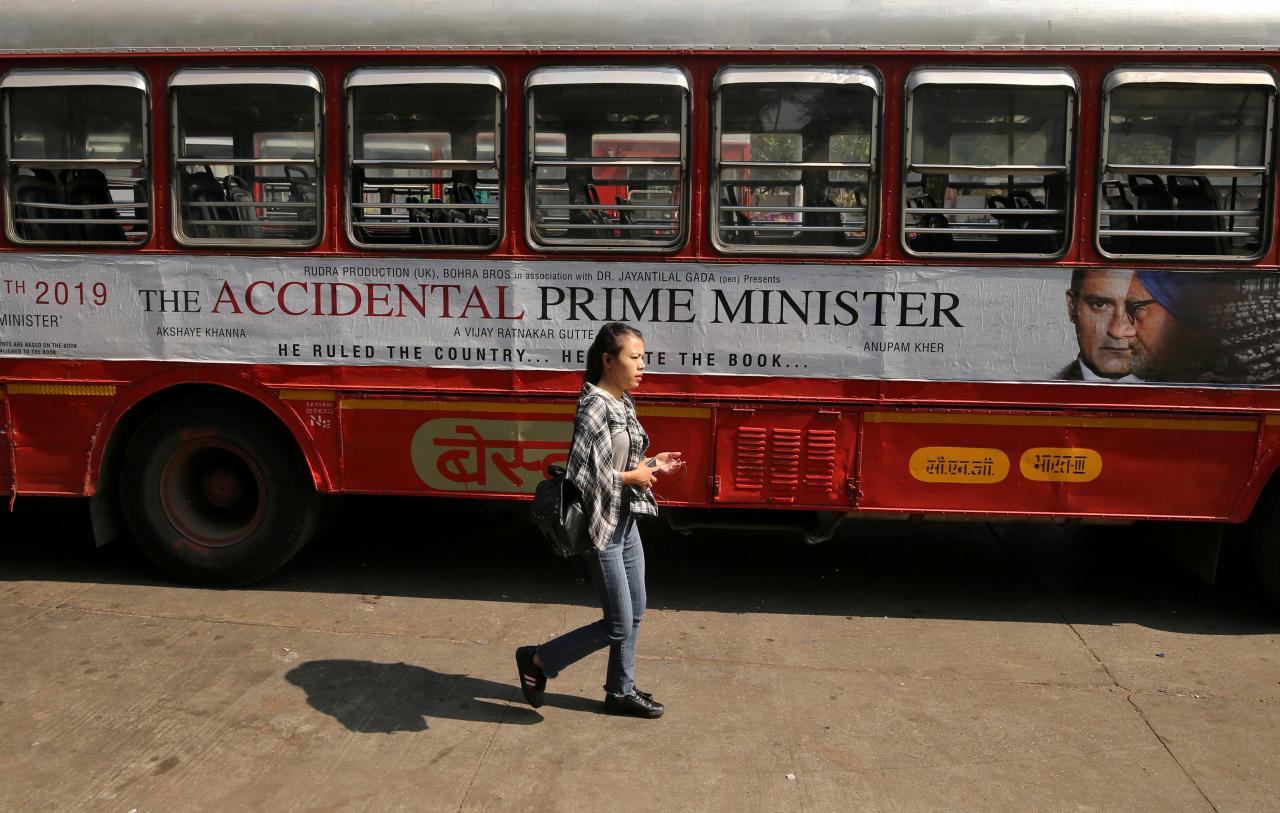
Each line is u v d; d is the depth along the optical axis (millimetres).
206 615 5020
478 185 4984
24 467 5328
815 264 4871
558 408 5066
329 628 4871
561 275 4980
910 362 4906
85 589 5363
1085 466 4910
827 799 3445
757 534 6465
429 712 4016
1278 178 4695
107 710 3984
